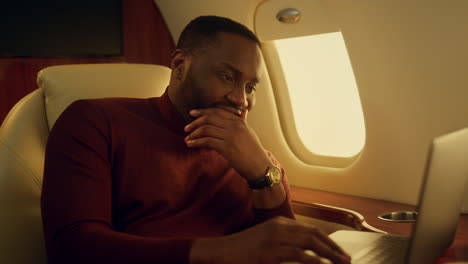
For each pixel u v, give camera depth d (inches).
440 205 29.1
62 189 36.4
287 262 27.4
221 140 43.5
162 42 96.3
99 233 32.9
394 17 57.8
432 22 55.0
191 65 44.4
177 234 43.0
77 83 51.5
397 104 62.9
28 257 42.8
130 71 55.0
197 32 44.8
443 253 35.6
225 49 43.1
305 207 59.6
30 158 45.4
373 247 38.9
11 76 83.4
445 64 56.2
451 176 29.8
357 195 72.1
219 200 46.9
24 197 43.7
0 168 42.7
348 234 43.1
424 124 61.1
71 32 87.5
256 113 84.3
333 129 75.5
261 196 46.1
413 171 64.2
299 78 78.3
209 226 45.3
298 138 81.0
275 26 71.4
